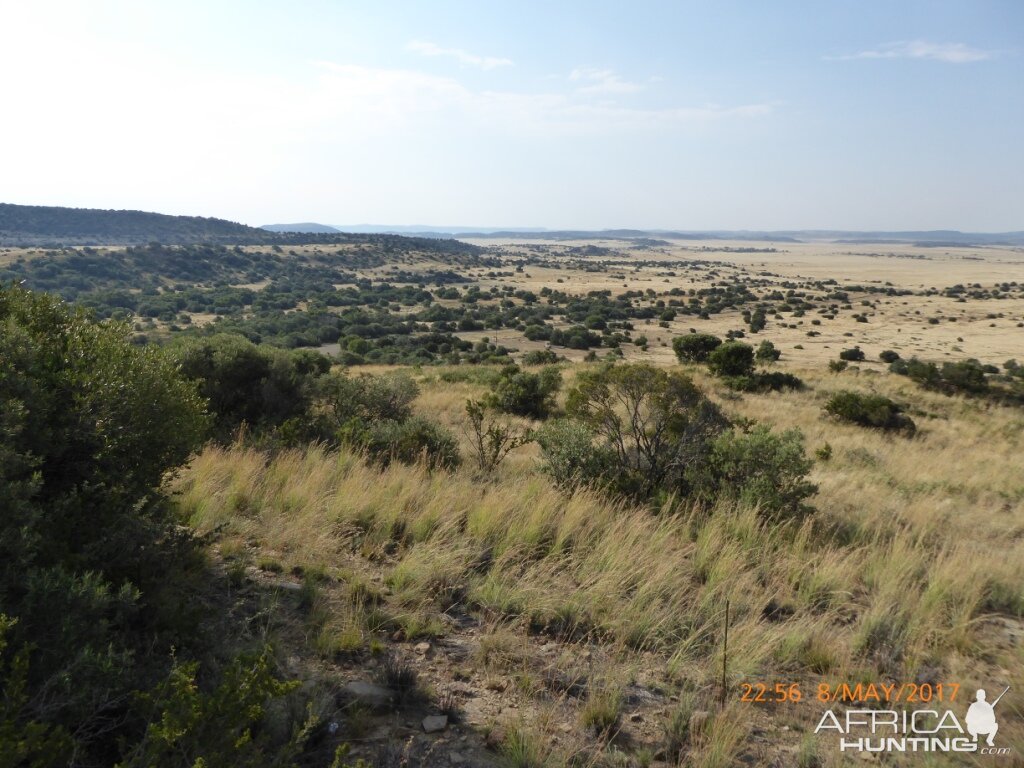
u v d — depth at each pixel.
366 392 13.08
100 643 2.90
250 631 3.90
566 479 8.23
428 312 130.00
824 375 34.88
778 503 7.30
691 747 3.38
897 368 52.78
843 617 5.13
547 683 3.87
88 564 3.50
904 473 13.21
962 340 88.50
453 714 3.43
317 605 4.36
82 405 4.02
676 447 8.67
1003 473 13.94
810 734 3.53
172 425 4.49
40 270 147.75
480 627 4.52
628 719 3.60
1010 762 3.38
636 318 131.25
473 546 5.86
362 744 3.12
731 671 4.15
